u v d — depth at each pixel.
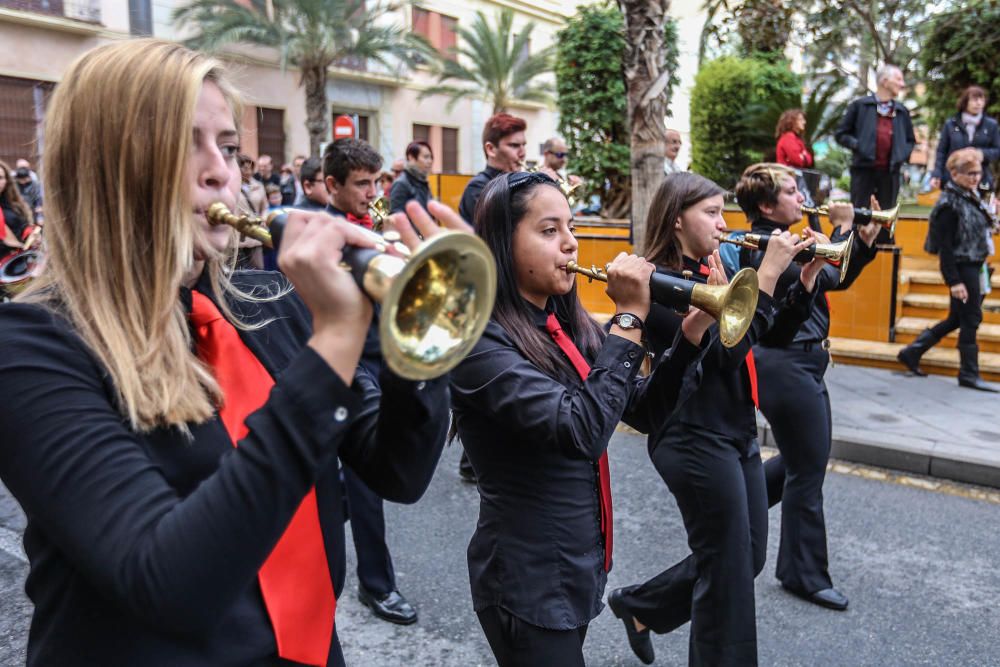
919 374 7.03
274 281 1.31
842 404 6.13
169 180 0.98
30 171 8.95
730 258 3.25
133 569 0.83
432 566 3.71
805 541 3.35
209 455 1.00
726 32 12.60
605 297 8.41
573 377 1.91
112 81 0.97
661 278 1.82
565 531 1.85
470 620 3.27
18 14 16.36
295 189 15.47
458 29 22.75
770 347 3.00
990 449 4.99
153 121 0.97
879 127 8.36
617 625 3.26
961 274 6.56
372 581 3.26
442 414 1.16
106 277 0.97
